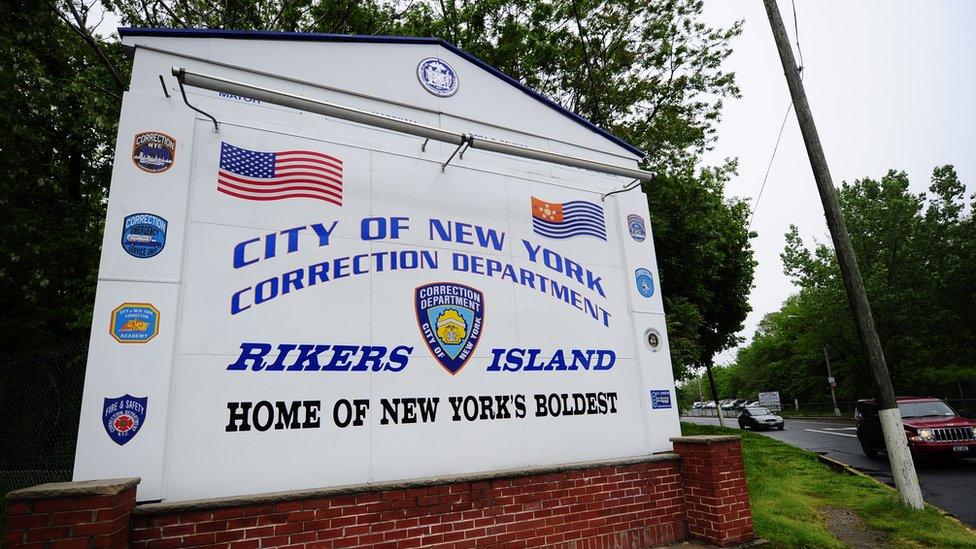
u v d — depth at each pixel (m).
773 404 50.16
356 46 6.34
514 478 5.47
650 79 16.89
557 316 6.49
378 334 5.35
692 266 16.39
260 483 4.53
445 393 5.51
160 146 4.95
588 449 6.18
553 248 6.76
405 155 6.09
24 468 9.48
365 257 5.53
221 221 5.01
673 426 6.86
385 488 4.80
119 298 4.44
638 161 8.00
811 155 9.12
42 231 13.02
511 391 5.89
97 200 16.08
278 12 14.98
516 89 7.30
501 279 6.25
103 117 11.98
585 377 6.44
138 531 3.96
